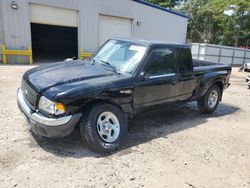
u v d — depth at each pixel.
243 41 40.00
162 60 4.58
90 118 3.53
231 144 4.39
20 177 2.95
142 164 3.46
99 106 3.62
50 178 2.97
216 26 42.72
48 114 3.30
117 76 3.97
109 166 3.33
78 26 16.34
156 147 4.01
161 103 4.66
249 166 3.67
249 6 31.59
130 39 4.95
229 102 7.66
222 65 6.28
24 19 14.16
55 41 24.66
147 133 4.58
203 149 4.09
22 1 13.88
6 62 14.01
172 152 3.88
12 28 13.91
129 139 4.25
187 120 5.53
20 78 9.05
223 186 3.12
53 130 3.30
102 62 4.55
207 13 41.34
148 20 19.73
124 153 3.73
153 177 3.17
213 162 3.69
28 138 3.96
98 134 3.63
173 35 21.95
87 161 3.41
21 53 14.27
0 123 4.50
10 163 3.22
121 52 4.59
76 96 3.36
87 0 16.23
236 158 3.88
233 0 33.47
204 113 6.09
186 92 5.20
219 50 22.88
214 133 4.84
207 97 5.86
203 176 3.30
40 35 23.81
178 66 4.90
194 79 5.32
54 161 3.35
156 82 4.39
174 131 4.78
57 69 4.17
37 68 4.41
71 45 24.56
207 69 5.71
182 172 3.35
